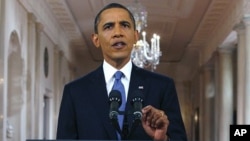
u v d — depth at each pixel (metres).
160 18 18.94
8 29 11.03
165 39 22.83
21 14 12.60
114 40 2.55
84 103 2.61
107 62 2.65
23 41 12.90
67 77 22.59
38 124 14.61
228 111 18.14
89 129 2.54
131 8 14.88
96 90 2.61
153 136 2.29
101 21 2.59
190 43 23.09
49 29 16.92
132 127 2.37
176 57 27.59
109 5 2.63
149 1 17.33
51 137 17.91
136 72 2.64
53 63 18.44
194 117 26.78
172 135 2.52
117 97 2.46
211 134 22.08
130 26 2.59
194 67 26.58
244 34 13.36
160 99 2.59
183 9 17.67
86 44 24.17
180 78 28.41
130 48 2.61
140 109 2.38
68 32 20.83
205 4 16.59
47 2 15.98
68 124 2.64
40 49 14.89
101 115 2.54
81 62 27.69
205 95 22.48
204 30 19.91
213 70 22.38
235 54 18.84
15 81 12.58
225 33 16.53
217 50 18.48
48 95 17.36
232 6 14.87
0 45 10.55
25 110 13.16
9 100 12.45
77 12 18.12
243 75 13.26
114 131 2.50
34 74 14.12
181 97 28.44
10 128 11.47
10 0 11.22
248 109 12.80
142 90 2.57
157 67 28.52
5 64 10.67
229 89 18.17
